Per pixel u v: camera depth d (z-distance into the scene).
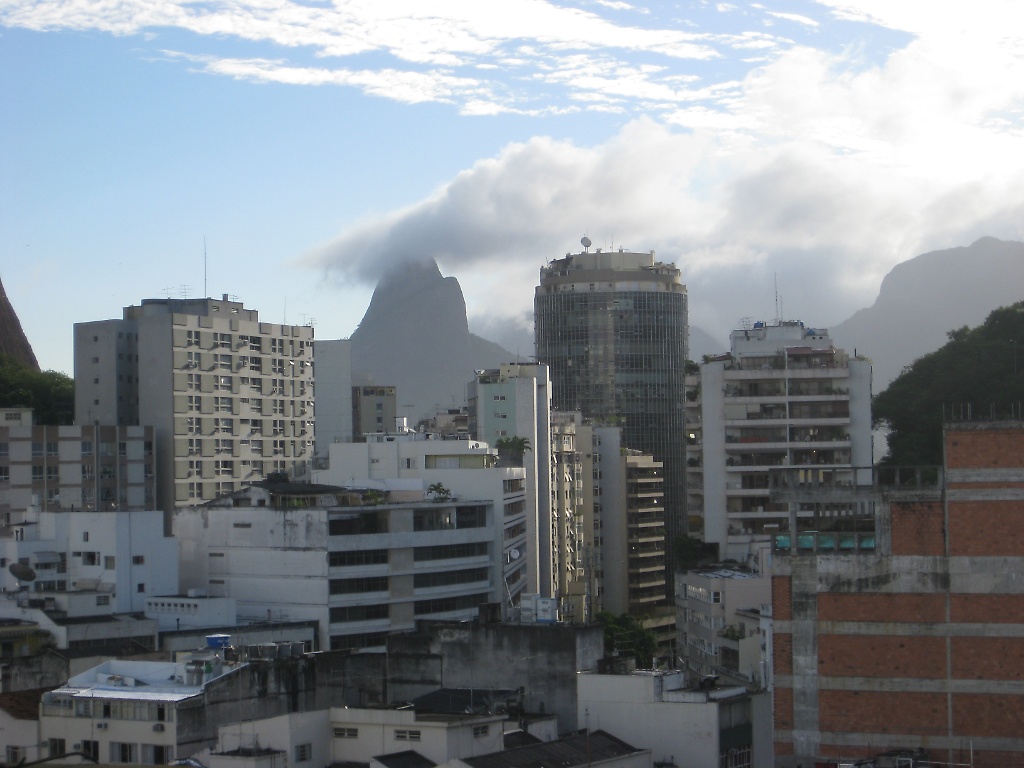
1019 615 91.50
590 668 106.62
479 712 95.12
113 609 130.88
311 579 142.50
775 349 197.50
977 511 92.38
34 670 110.44
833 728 93.19
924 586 92.69
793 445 189.88
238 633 129.62
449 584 153.75
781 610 94.50
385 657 108.81
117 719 95.81
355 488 161.00
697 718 94.38
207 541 147.25
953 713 91.81
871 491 94.31
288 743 88.06
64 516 136.00
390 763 85.00
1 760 98.62
